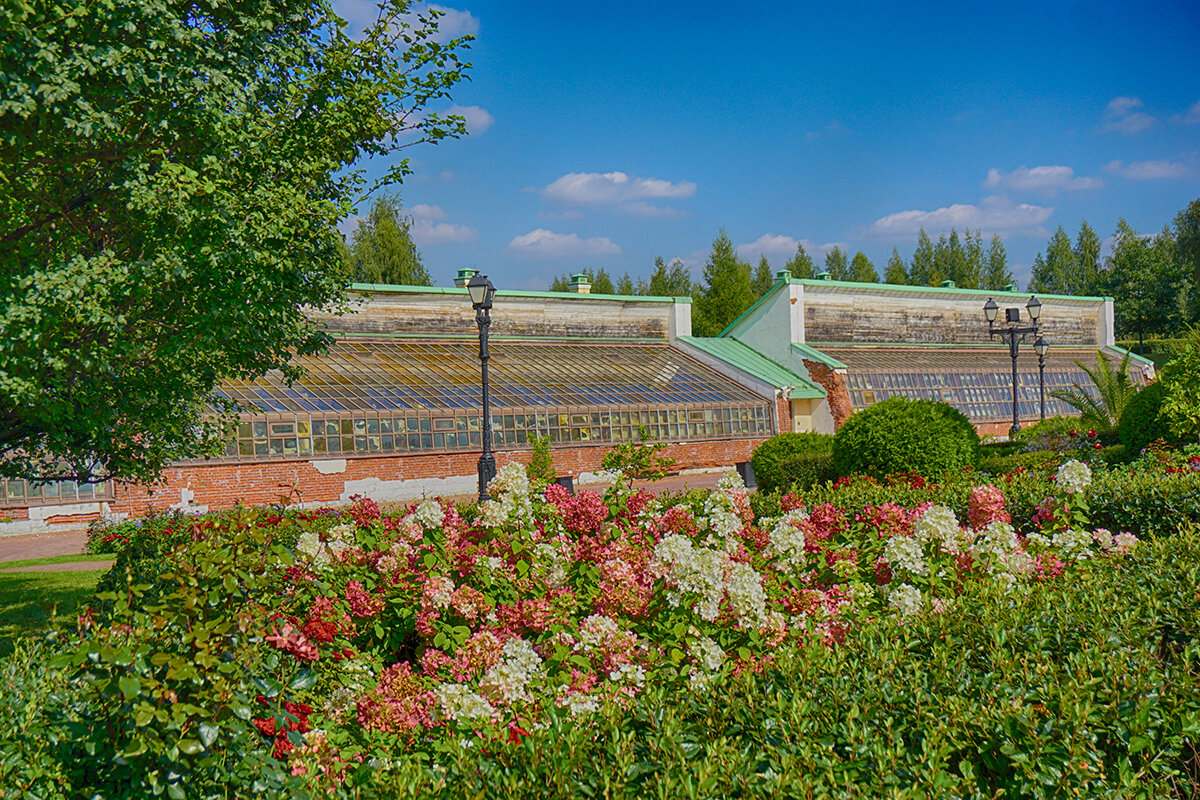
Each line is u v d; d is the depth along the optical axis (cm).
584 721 385
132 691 348
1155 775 413
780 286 4306
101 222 805
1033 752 367
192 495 2409
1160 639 534
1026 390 4819
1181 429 1805
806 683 411
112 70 685
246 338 827
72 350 717
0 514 2253
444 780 354
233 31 775
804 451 2473
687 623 525
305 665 525
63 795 370
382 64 905
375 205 5669
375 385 2925
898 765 356
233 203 744
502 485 708
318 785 390
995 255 9831
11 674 473
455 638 571
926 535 669
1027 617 504
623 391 3506
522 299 3819
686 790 316
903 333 4859
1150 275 8506
